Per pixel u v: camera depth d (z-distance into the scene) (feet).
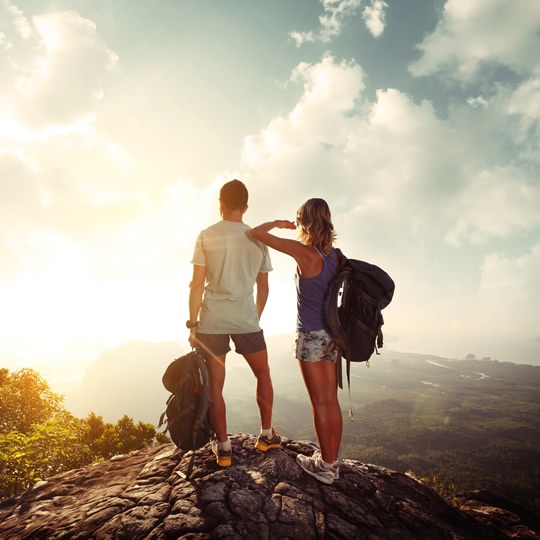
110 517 6.08
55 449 14.85
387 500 7.74
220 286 7.90
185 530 5.54
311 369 7.68
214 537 5.36
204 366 7.51
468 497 11.73
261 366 8.29
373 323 7.53
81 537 5.62
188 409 7.30
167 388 8.01
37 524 6.23
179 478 7.30
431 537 6.87
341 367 7.86
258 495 6.60
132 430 36.60
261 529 5.72
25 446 13.35
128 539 5.42
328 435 7.58
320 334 7.66
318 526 6.16
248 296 8.14
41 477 12.85
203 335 7.88
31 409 21.30
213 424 7.54
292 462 8.05
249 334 8.02
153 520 5.85
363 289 7.69
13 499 7.39
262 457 8.12
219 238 7.99
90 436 32.76
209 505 6.15
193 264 7.98
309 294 7.83
